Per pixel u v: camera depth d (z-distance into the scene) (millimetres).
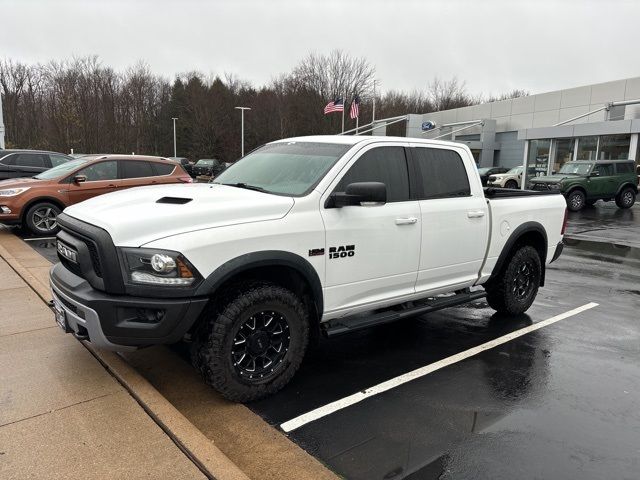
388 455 3033
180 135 76188
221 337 3326
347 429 3318
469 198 4965
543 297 6840
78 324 3355
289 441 3164
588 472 2914
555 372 4328
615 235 13266
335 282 3887
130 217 3262
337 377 4121
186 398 3674
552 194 6098
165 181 10867
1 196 9539
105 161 10430
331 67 65562
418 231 4402
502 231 5266
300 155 4332
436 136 43312
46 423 3074
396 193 4344
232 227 3354
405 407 3637
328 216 3807
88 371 3787
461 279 5008
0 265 7137
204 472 2684
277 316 3613
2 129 27688
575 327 5543
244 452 3031
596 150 23844
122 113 64062
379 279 4188
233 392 3465
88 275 3268
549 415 3576
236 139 72750
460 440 3219
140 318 3170
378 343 4930
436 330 5355
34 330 4578
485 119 36938
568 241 12219
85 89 58312
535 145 26875
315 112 64625
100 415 3186
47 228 9930
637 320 5855
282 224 3549
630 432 3375
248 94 76750
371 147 4234
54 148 53469
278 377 3658
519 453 3088
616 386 4078
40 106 60344
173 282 3117
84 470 2654
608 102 26859
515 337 5180
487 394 3879
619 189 19969
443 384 4035
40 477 2586
